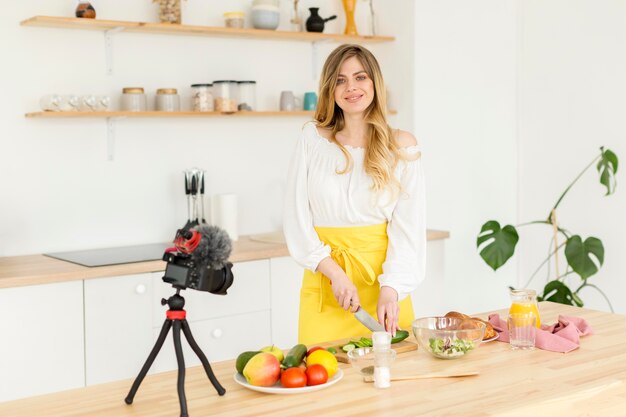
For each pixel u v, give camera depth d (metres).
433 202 4.43
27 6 3.52
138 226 3.86
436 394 1.65
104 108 3.57
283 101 4.11
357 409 1.56
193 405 1.60
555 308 2.59
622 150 4.15
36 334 2.98
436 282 4.09
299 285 3.67
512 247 4.13
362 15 4.54
